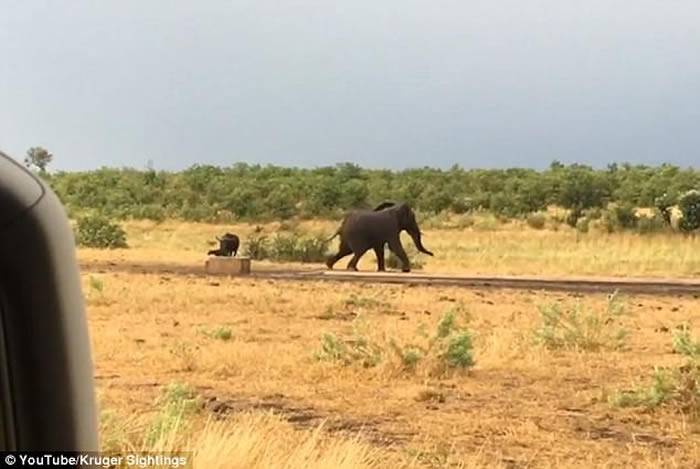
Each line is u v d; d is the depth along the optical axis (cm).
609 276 3784
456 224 7006
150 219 7688
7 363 231
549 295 2850
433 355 1502
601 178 8131
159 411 975
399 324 2075
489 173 9400
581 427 1141
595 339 1781
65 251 239
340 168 9831
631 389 1346
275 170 9750
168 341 1773
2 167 226
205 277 3391
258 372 1459
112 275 3312
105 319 2130
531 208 7838
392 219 4144
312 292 2822
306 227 7150
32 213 231
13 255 228
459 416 1188
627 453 1019
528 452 1010
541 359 1616
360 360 1498
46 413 233
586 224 6228
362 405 1242
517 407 1252
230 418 1036
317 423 1118
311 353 1575
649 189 7781
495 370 1534
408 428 1112
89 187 8712
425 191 8469
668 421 1177
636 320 2253
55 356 234
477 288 3098
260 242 4909
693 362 1355
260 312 2331
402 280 3412
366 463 874
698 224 5722
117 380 1364
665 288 3166
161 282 3055
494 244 5384
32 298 230
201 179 8900
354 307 2461
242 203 7775
